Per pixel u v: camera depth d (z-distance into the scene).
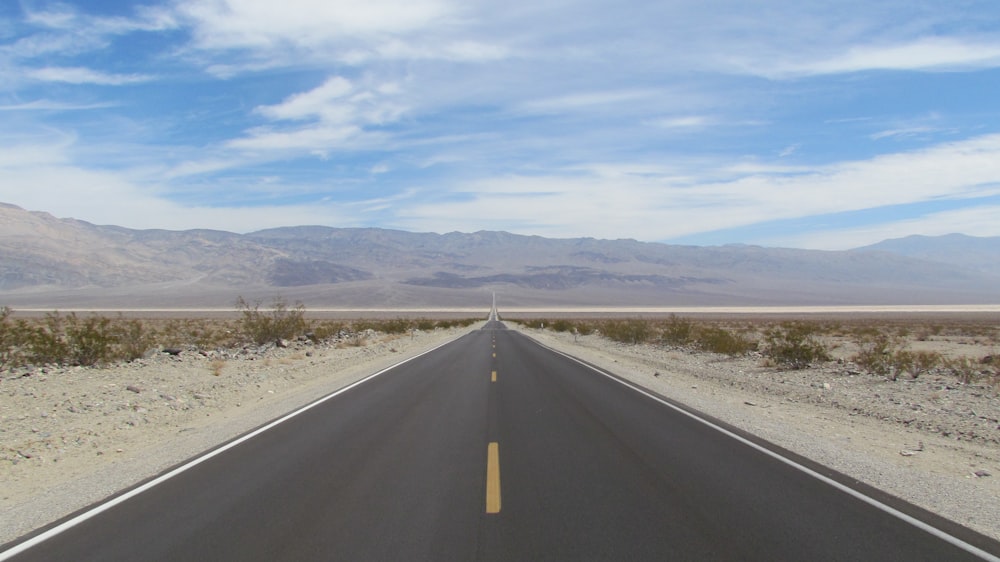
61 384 16.97
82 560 5.23
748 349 30.14
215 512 6.41
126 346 24.91
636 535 5.66
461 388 16.73
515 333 59.12
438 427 11.04
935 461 8.87
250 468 8.24
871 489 7.13
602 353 32.31
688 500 6.69
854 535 5.66
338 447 9.46
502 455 8.82
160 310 147.88
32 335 21.92
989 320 88.50
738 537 5.61
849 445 9.81
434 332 61.28
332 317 125.00
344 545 5.46
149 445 10.13
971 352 32.19
